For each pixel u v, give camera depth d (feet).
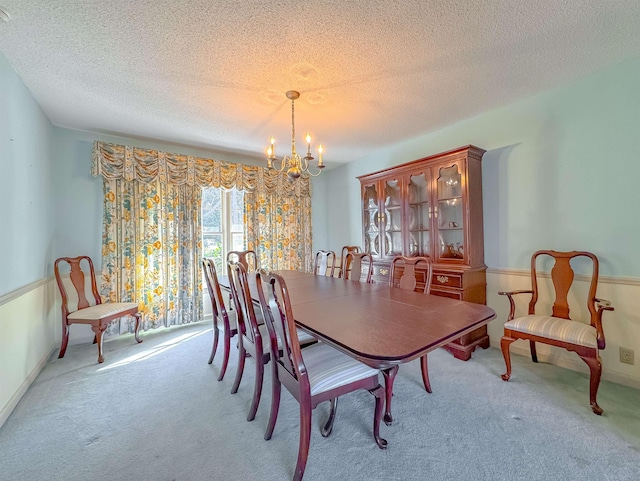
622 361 6.75
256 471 4.44
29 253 7.29
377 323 4.53
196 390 6.87
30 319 7.24
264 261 13.66
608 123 6.91
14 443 5.07
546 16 5.01
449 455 4.67
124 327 10.46
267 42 5.55
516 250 8.61
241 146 11.94
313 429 5.39
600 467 4.36
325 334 4.08
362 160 14.10
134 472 4.43
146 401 6.39
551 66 6.64
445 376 7.26
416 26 5.18
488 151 9.09
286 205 14.44
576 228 7.47
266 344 5.92
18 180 6.68
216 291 7.36
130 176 10.35
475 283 8.89
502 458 4.58
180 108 8.34
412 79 6.99
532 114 8.13
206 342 9.94
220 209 13.07
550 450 4.72
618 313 6.81
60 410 6.04
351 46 5.71
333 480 4.24
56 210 9.55
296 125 9.72
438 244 9.57
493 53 6.05
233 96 7.66
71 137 9.86
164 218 11.16
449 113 9.02
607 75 6.88
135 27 5.10
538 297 8.16
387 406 5.46
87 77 6.72
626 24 5.26
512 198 8.63
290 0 4.54
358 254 9.75
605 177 6.99
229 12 4.77
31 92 7.39
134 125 9.60
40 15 4.76
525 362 8.00
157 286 11.04
